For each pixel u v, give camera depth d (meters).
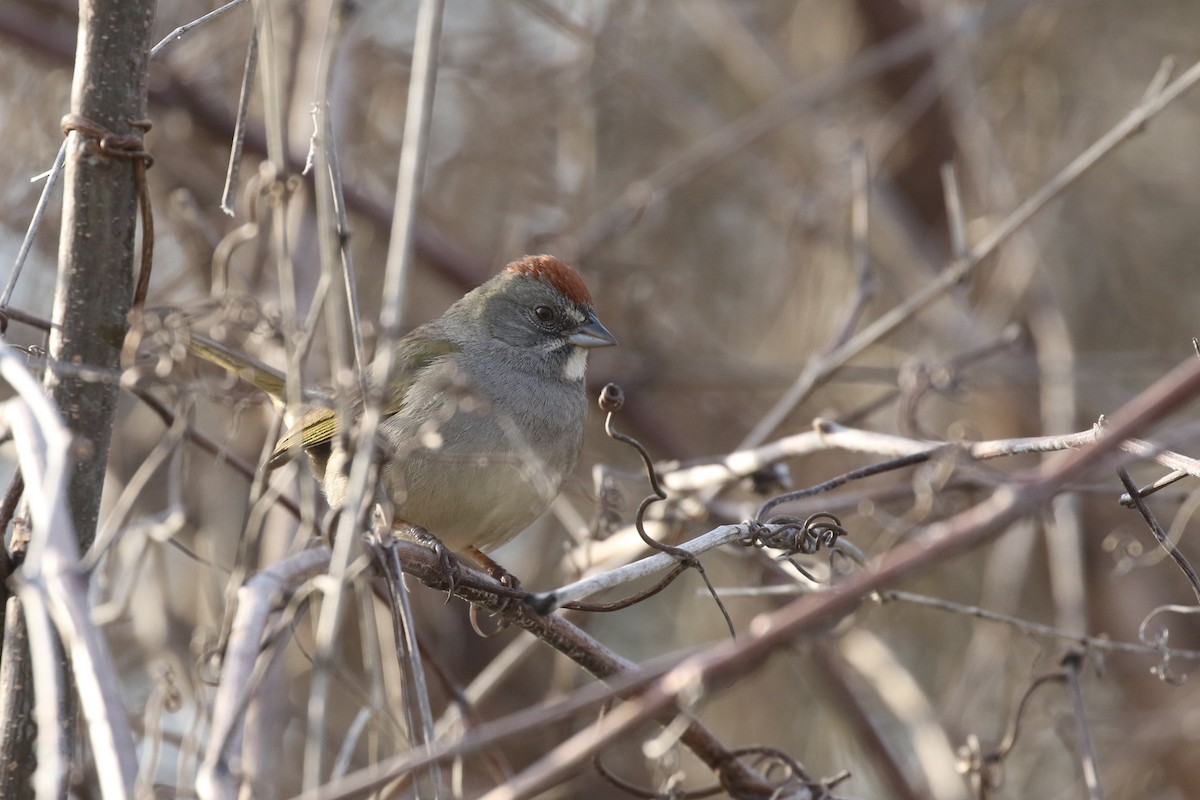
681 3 15.03
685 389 13.96
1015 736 7.93
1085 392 14.18
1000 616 7.80
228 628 6.08
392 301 5.11
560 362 8.98
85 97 6.11
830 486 7.29
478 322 8.97
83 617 4.10
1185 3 15.55
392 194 13.55
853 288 13.31
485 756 8.26
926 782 12.15
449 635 12.78
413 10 14.12
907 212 15.07
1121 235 15.09
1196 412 12.84
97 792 7.20
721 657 4.56
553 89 14.20
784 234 14.73
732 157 14.33
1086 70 15.02
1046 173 14.16
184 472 8.30
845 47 15.52
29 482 4.46
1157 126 15.20
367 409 5.66
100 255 6.15
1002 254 13.40
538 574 13.06
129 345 5.92
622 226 13.31
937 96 14.80
